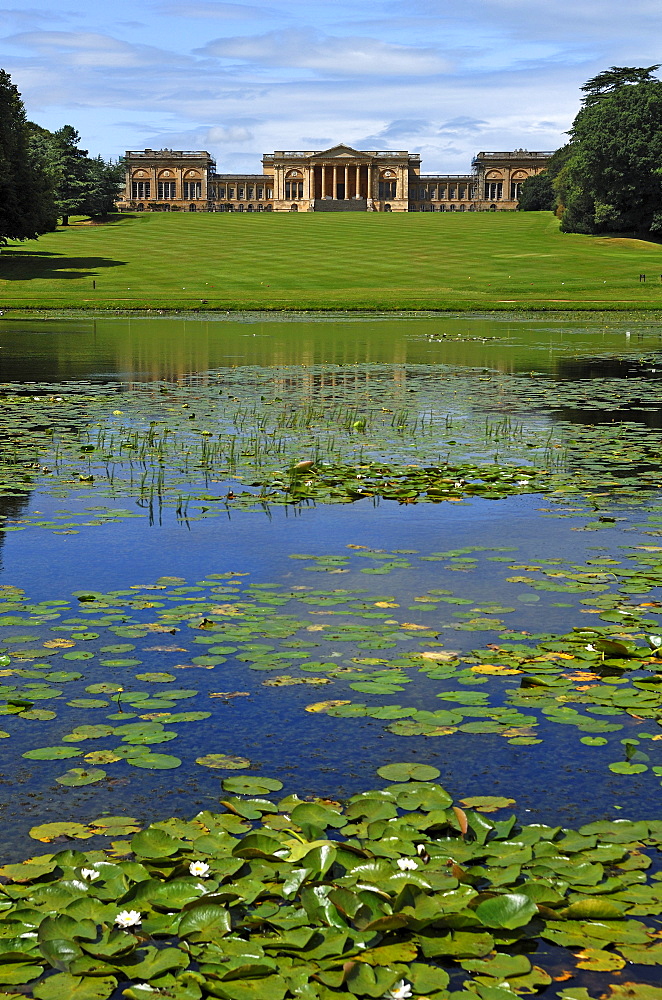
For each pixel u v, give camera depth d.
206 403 16.88
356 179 156.00
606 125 90.12
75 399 17.17
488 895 3.34
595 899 3.38
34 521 8.55
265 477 10.63
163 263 74.50
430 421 14.93
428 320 46.28
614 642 5.69
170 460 11.60
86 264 73.50
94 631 5.98
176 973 3.07
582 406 16.77
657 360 26.08
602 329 40.47
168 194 161.38
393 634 5.96
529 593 6.77
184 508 9.20
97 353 27.48
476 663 5.58
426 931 3.29
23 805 4.04
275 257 78.38
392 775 4.29
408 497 9.59
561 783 4.27
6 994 2.99
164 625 6.08
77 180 115.12
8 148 63.06
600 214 91.12
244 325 41.53
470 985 3.04
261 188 162.25
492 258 77.00
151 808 4.03
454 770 4.37
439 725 4.80
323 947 3.19
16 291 58.94
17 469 10.91
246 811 3.95
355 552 7.70
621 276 66.00
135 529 8.40
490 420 15.04
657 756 4.51
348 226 104.69
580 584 6.91
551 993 3.02
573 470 11.06
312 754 4.51
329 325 42.09
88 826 3.88
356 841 3.75
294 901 3.43
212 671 5.43
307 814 3.91
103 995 2.98
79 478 10.43
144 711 4.93
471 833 3.79
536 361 25.86
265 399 17.41
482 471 10.76
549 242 88.88
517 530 8.45
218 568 7.28
